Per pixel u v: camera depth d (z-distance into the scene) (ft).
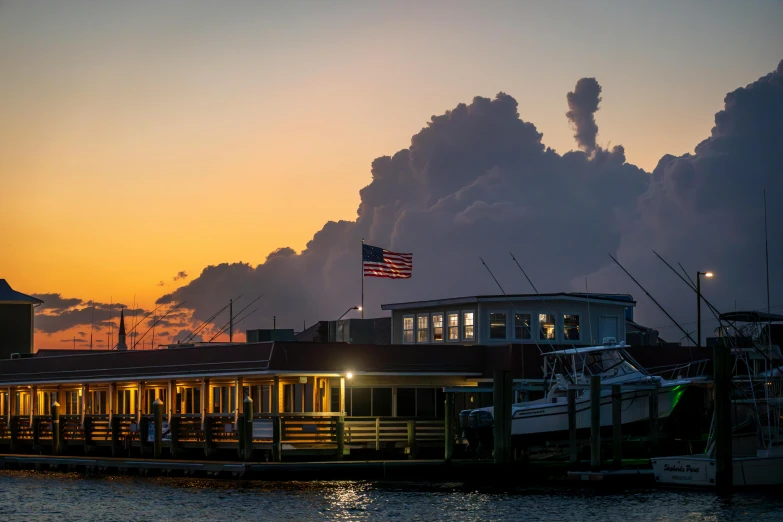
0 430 220.02
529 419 159.22
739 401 150.71
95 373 199.62
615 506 134.72
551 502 138.72
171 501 145.69
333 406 173.88
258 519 132.16
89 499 150.20
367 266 216.13
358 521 129.80
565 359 172.04
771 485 144.97
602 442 162.61
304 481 156.97
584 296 200.03
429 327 209.05
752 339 165.37
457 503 139.85
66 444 202.08
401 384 179.93
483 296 197.47
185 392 190.39
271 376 170.91
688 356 188.75
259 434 166.91
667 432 166.09
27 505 146.41
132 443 188.24
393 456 172.04
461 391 163.63
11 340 300.81
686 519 126.31
